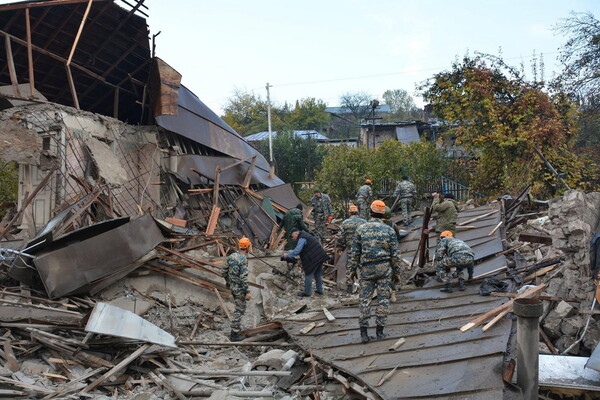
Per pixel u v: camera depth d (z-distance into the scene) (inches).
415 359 217.0
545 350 267.4
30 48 405.1
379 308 248.2
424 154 823.1
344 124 2490.2
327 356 241.3
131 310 301.3
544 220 482.6
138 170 500.4
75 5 421.1
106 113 609.0
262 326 304.7
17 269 290.7
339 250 366.6
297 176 1337.4
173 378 245.8
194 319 316.2
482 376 187.0
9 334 251.3
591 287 269.9
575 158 729.0
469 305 281.0
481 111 783.7
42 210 393.4
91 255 295.1
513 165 742.5
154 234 322.7
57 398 210.7
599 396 194.5
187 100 586.9
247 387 241.4
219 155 611.2
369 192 559.2
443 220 382.3
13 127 364.2
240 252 308.0
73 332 265.4
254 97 2417.6
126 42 482.0
